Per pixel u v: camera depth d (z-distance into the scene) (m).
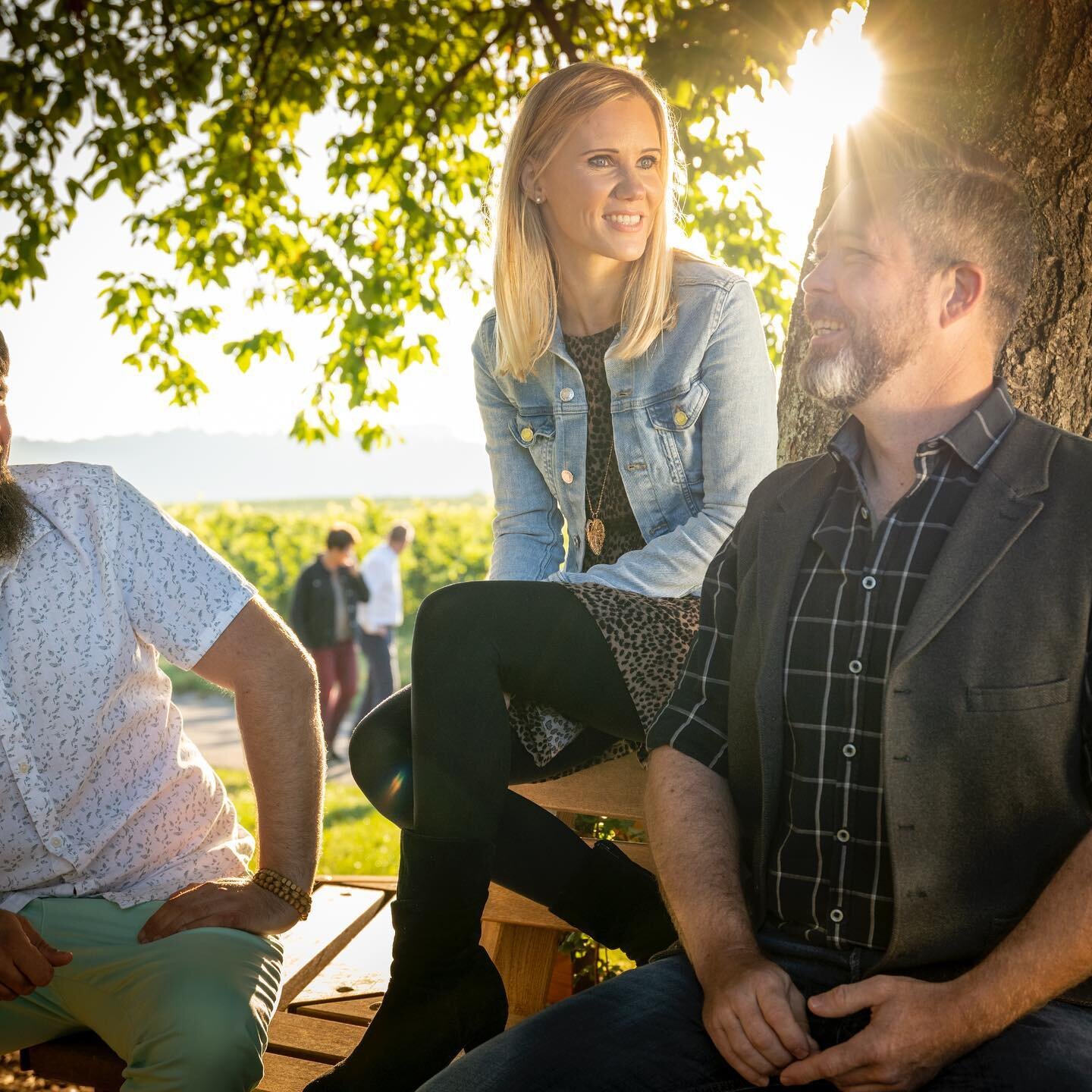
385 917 2.94
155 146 6.17
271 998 1.91
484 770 1.91
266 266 6.79
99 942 1.91
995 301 1.61
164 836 2.03
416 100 6.20
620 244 2.25
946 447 1.61
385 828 7.38
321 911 2.89
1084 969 1.37
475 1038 1.90
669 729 1.84
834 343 1.65
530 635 2.00
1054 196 2.46
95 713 1.93
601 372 2.41
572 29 5.27
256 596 2.06
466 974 1.91
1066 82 2.45
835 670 1.63
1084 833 1.48
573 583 2.15
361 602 11.86
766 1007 1.49
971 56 2.56
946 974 1.55
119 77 5.62
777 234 6.27
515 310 2.40
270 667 2.02
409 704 2.21
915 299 1.60
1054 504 1.50
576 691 2.05
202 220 6.67
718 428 2.31
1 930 1.86
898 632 1.57
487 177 6.56
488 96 6.43
